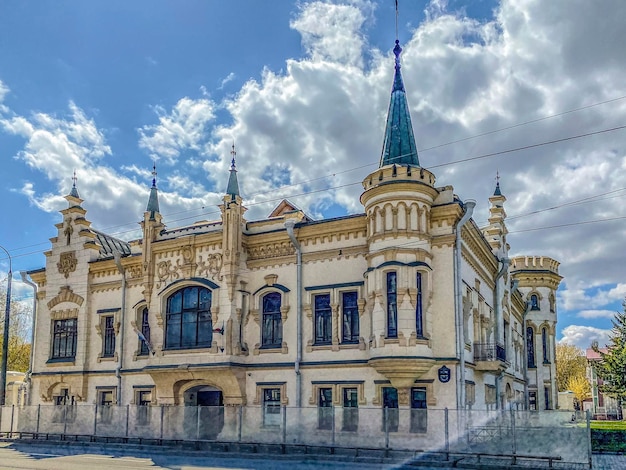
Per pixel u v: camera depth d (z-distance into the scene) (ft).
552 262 169.58
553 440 66.28
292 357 89.45
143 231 103.30
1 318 188.44
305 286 90.63
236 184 97.76
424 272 81.51
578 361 326.03
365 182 86.48
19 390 148.97
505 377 112.57
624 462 75.82
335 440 78.28
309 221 97.09
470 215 81.61
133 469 65.51
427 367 78.84
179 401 97.50
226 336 91.09
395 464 70.64
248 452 82.28
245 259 95.30
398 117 91.56
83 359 109.40
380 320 80.33
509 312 123.13
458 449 71.05
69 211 117.39
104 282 111.14
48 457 80.94
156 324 98.84
